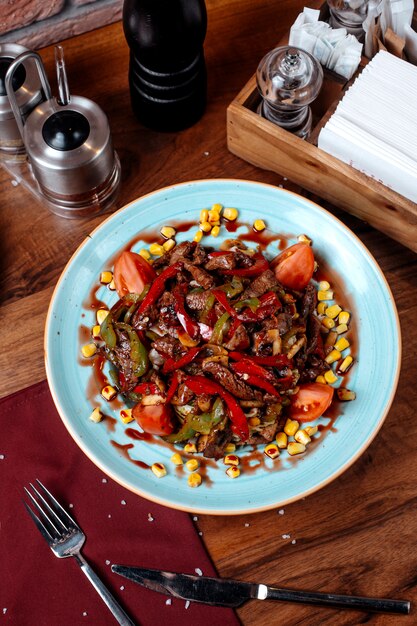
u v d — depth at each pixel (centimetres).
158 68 70
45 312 70
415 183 65
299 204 69
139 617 61
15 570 62
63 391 64
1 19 77
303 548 63
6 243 73
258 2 81
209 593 60
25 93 71
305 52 67
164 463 62
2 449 66
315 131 70
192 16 67
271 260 70
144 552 63
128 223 69
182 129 77
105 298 68
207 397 62
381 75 67
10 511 64
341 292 68
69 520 63
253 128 70
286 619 61
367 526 63
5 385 68
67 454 66
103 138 68
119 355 64
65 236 73
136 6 66
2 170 75
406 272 71
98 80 79
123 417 64
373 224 72
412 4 71
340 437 63
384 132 65
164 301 65
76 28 82
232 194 69
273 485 61
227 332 63
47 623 61
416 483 64
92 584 62
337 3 72
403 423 66
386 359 64
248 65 79
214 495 61
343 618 61
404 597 61
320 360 65
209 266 66
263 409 63
